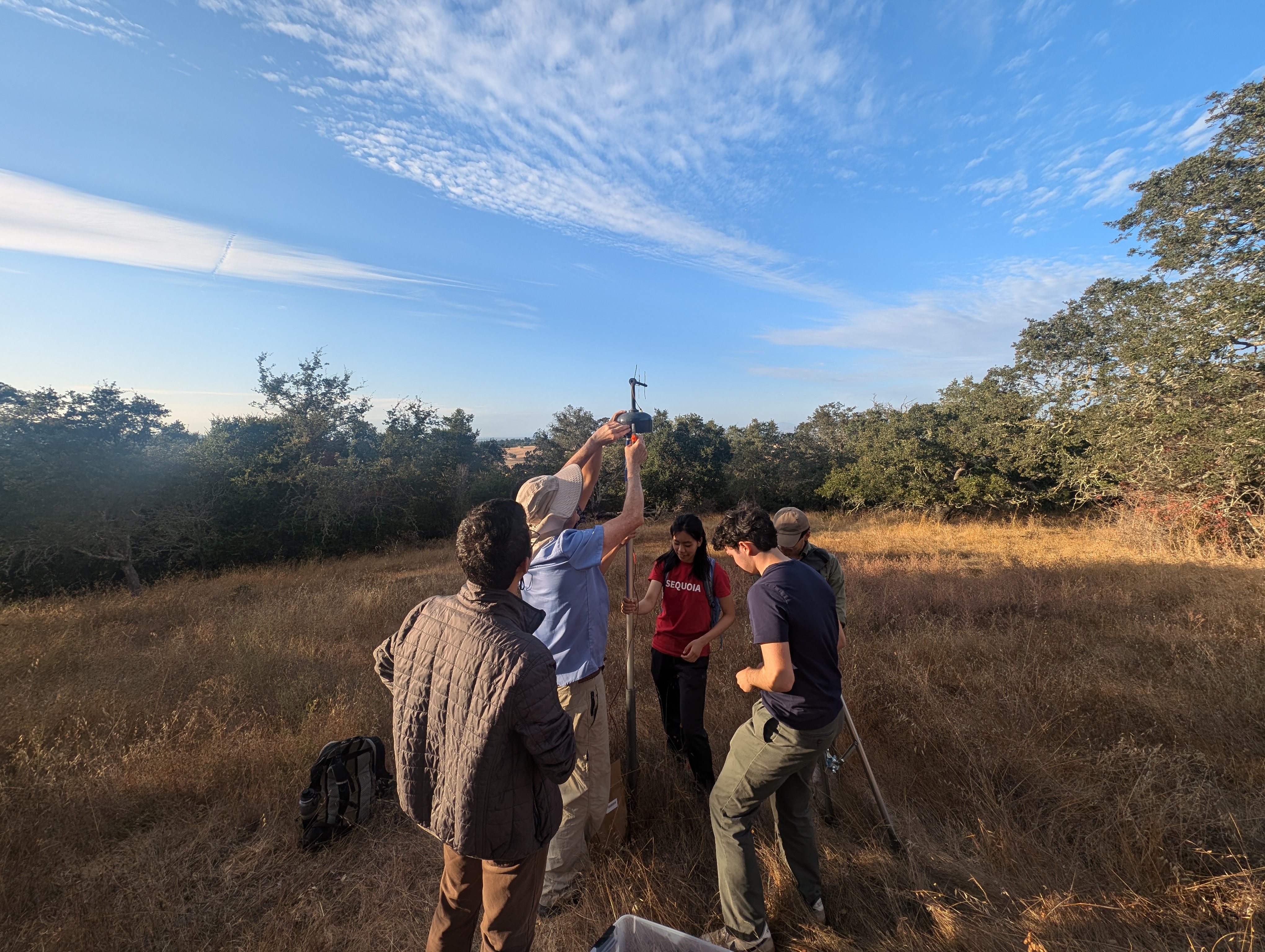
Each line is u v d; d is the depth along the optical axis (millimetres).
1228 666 4164
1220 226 10258
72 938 2195
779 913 2293
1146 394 10891
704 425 25281
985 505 17422
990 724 3529
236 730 3787
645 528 17500
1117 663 4496
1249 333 9672
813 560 3234
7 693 4613
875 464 18656
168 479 13914
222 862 2742
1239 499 9516
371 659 5418
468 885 1669
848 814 2891
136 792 3199
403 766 1605
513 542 1560
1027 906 2236
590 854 2549
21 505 11266
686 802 3014
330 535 16734
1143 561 8828
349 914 2428
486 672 1439
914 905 2324
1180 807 2625
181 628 7121
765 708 2094
